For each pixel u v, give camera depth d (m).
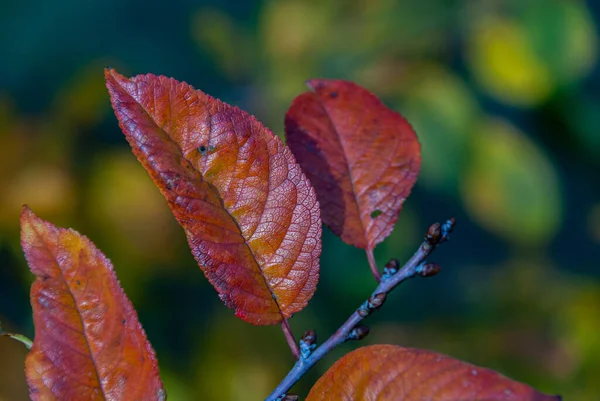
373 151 0.44
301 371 0.41
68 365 0.40
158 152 0.40
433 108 0.71
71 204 0.69
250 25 0.81
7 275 0.74
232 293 0.41
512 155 0.70
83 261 0.40
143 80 0.40
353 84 0.44
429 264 0.42
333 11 0.75
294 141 0.44
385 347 0.39
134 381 0.40
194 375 0.71
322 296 0.79
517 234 0.70
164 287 0.75
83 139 0.74
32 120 0.73
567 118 0.79
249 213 0.41
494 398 0.37
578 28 0.70
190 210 0.40
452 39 0.74
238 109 0.40
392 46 0.74
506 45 0.71
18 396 0.67
